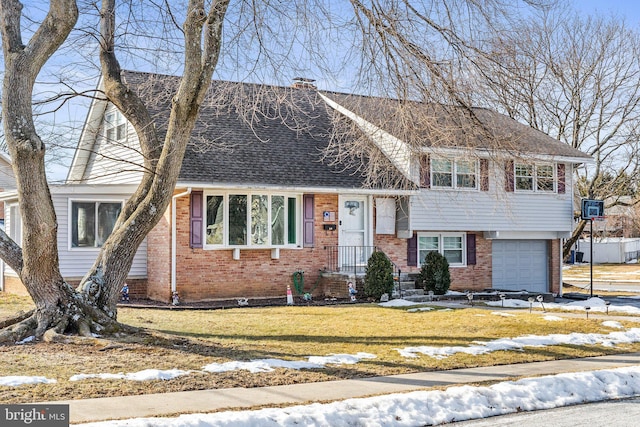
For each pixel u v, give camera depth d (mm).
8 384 8875
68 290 12438
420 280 24297
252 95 19281
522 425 8188
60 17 11672
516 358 12148
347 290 22109
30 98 11602
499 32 13750
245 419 7488
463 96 14031
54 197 20812
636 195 38688
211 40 12711
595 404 9492
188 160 21156
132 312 17625
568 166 28109
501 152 15500
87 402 8242
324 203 23328
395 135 15828
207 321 15836
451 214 25391
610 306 20797
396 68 13797
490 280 27219
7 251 12336
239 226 21688
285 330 14539
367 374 10453
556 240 28781
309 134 25016
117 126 23672
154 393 8820
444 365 11336
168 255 20672
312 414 7879
